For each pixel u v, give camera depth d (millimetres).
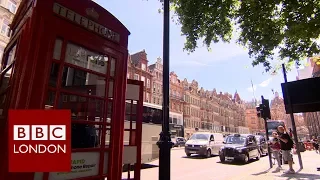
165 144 3346
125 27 3623
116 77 3350
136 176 4004
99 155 3033
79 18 2842
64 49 2635
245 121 100250
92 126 3127
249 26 6379
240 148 14469
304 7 5363
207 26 6801
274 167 11328
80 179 2746
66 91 2637
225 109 82688
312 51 6652
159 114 13672
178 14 6926
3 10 20953
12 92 2359
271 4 5738
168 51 3779
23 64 2320
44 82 2426
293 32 5680
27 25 2475
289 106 9578
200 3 6324
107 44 3221
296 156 18047
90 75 3021
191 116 60625
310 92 9109
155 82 48594
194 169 11867
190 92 62250
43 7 2494
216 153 19344
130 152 3961
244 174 9148
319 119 55125
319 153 20500
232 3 6590
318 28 5379
